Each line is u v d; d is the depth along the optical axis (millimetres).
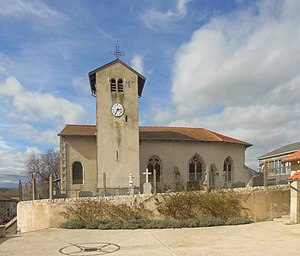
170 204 21344
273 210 22156
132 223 19922
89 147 33875
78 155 33500
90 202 21484
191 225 19641
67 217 21250
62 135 33250
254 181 24922
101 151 31469
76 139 33719
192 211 21375
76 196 24438
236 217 21078
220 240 14734
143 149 34938
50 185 22156
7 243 15234
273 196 22375
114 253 12469
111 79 32750
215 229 18453
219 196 21531
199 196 21547
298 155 21000
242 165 39000
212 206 21312
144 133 36500
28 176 61656
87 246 14102
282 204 22516
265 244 13336
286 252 11695
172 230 18453
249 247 12812
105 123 31984
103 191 25500
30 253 12852
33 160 62969
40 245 14570
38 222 22250
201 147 36562
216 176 31375
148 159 34906
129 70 33188
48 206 21391
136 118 32562
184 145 36094
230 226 19547
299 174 19266
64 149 33312
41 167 62688
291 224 18578
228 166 38188
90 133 33969
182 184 26422
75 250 13273
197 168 36219
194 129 40344
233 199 21469
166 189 24328
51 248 13812
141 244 14250
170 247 13352
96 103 32156
